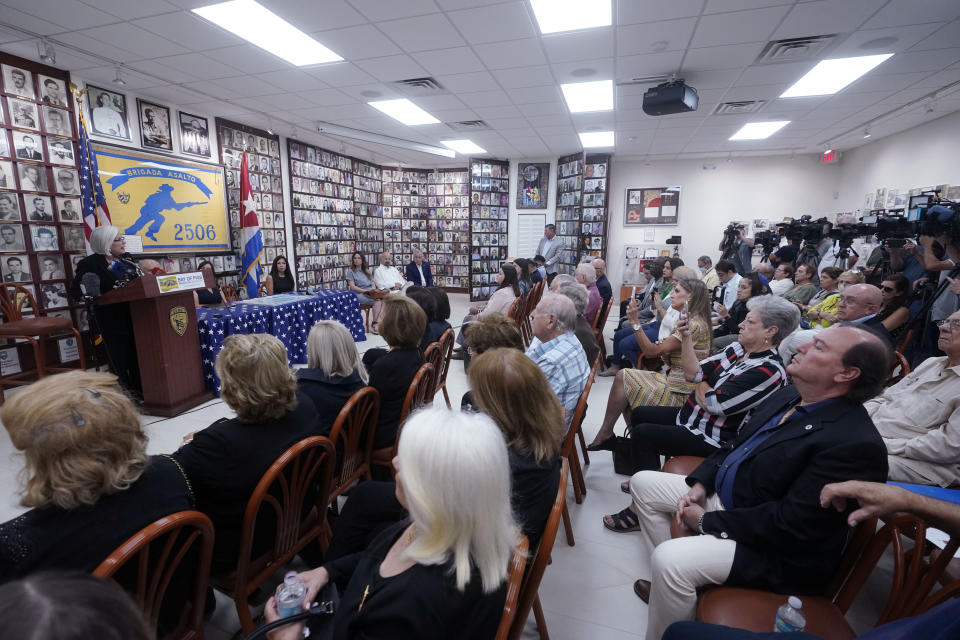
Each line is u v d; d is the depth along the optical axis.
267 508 1.27
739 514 1.24
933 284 3.02
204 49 3.68
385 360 2.01
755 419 1.49
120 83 4.38
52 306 4.14
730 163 8.68
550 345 2.04
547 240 7.87
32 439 0.79
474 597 0.69
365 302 6.52
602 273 5.33
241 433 1.24
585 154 8.05
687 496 1.49
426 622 0.67
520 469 1.07
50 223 4.08
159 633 0.99
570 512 2.19
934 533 1.37
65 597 0.35
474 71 4.18
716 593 1.18
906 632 0.58
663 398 2.38
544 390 1.14
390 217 9.98
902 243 3.63
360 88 4.66
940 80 4.38
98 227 3.94
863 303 2.67
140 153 4.89
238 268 6.20
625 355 3.96
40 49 3.66
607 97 4.93
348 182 8.53
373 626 0.69
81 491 0.81
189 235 5.50
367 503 1.32
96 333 3.68
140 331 3.19
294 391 1.34
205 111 5.54
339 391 1.86
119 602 0.38
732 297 4.52
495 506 0.71
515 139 7.04
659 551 1.27
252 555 1.29
